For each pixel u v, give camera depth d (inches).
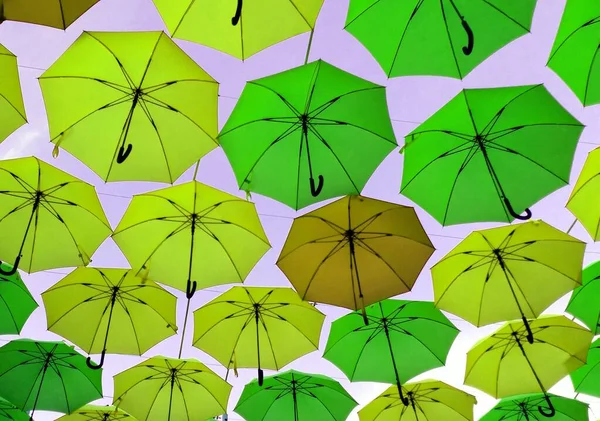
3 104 173.6
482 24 170.2
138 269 221.1
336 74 183.0
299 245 219.0
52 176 204.2
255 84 183.6
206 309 250.4
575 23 169.6
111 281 238.2
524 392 265.0
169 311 245.6
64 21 158.1
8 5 154.0
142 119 187.8
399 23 172.9
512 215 191.0
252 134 192.7
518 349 262.7
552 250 227.3
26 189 205.3
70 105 183.8
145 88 181.5
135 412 272.1
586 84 174.9
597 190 206.1
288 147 196.7
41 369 267.3
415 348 262.7
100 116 186.4
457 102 189.6
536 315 233.3
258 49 169.8
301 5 165.5
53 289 239.3
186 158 192.5
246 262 225.1
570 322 253.8
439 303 234.4
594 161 203.6
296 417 283.0
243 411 281.3
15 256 214.5
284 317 253.6
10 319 245.6
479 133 193.8
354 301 222.2
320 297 224.2
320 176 191.3
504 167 201.9
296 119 190.5
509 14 169.0
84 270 236.8
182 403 274.7
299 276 222.7
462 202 208.4
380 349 264.5
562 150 197.6
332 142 195.9
